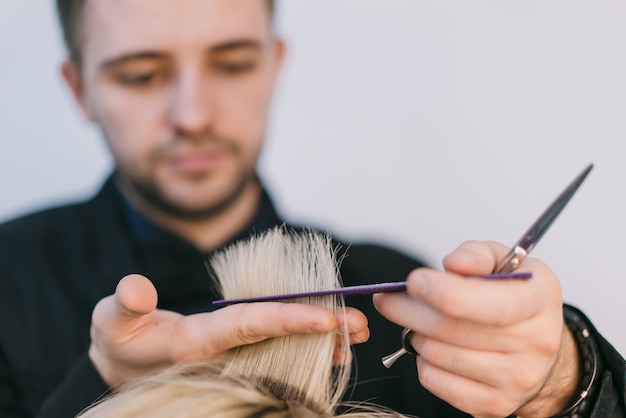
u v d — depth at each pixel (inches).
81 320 46.9
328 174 53.4
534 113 53.8
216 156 47.7
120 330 24.9
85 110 51.0
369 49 53.2
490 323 19.0
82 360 28.1
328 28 52.6
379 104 53.4
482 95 53.8
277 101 52.5
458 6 52.9
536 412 24.9
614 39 52.8
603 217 54.0
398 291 20.1
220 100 47.8
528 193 54.3
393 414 24.1
